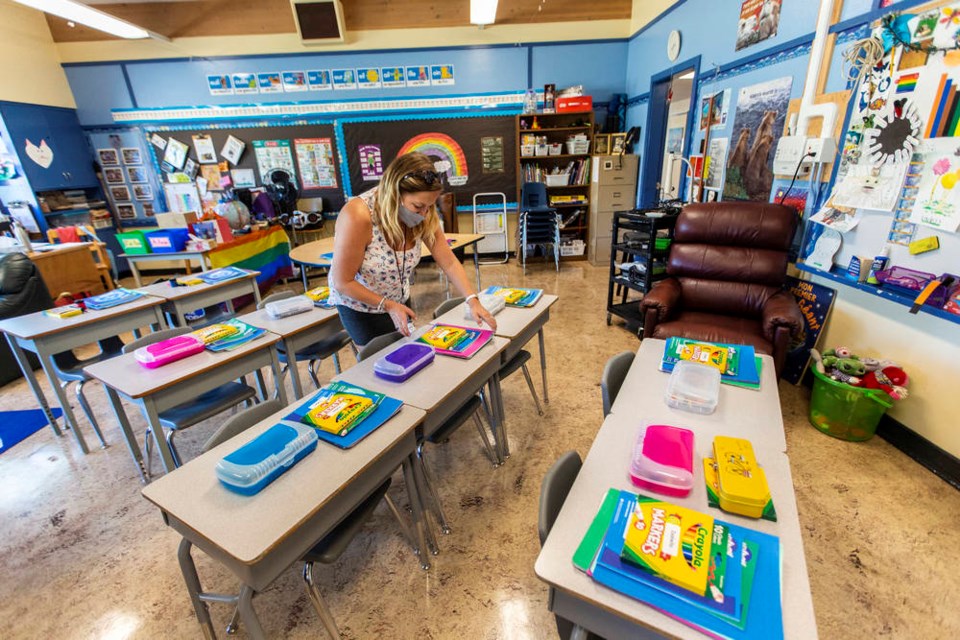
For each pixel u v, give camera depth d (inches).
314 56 212.7
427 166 60.4
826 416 86.3
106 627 57.1
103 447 94.3
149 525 73.3
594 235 222.8
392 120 222.8
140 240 152.6
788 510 35.4
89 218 223.9
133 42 208.5
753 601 27.7
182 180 231.3
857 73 88.1
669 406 50.1
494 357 66.4
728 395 52.1
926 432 78.3
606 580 29.6
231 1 203.5
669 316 109.0
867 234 89.3
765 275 107.9
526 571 62.1
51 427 101.7
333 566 63.7
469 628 54.8
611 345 133.4
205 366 68.6
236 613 55.5
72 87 215.8
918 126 76.6
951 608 54.2
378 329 76.7
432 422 55.4
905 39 77.9
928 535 64.2
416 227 69.4
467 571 62.3
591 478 39.7
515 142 229.0
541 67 217.6
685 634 26.9
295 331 81.4
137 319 101.0
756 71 122.2
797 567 30.8
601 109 225.3
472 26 210.4
